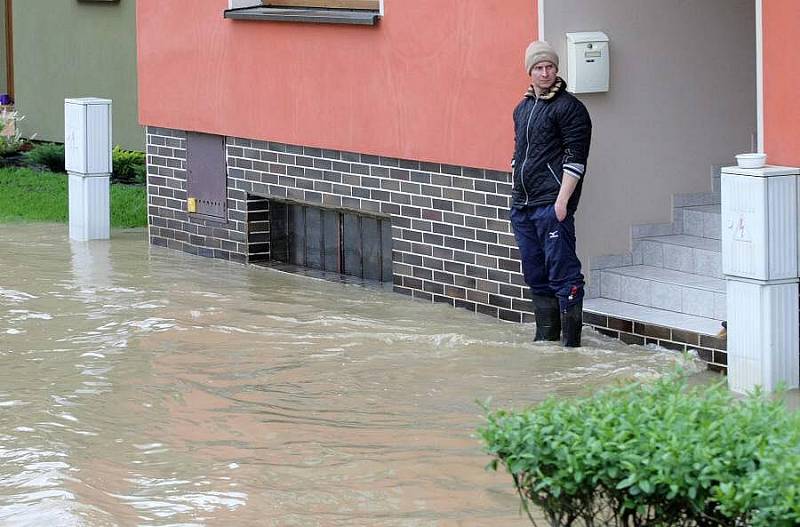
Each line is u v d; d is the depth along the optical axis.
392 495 10.95
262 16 21.23
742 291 13.78
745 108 18.05
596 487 7.79
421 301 19.09
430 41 18.38
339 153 20.38
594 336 16.44
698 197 17.84
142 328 17.42
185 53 23.20
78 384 14.83
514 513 10.43
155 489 11.29
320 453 12.18
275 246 22.64
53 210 28.12
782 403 8.20
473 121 17.84
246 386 14.65
